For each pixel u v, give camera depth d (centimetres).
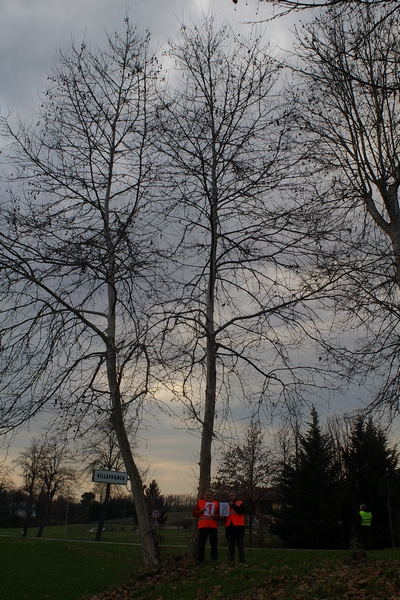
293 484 3014
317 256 1191
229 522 1206
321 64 1159
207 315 1358
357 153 1270
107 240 1316
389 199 1224
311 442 3089
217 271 1374
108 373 1275
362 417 1188
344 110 1265
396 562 1090
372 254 1109
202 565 1155
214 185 1373
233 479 3120
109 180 1374
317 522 2819
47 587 1368
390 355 1143
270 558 1284
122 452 1248
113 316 1335
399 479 2862
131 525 6259
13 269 1160
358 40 678
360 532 2828
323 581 939
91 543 2897
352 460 3075
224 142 1355
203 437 1283
